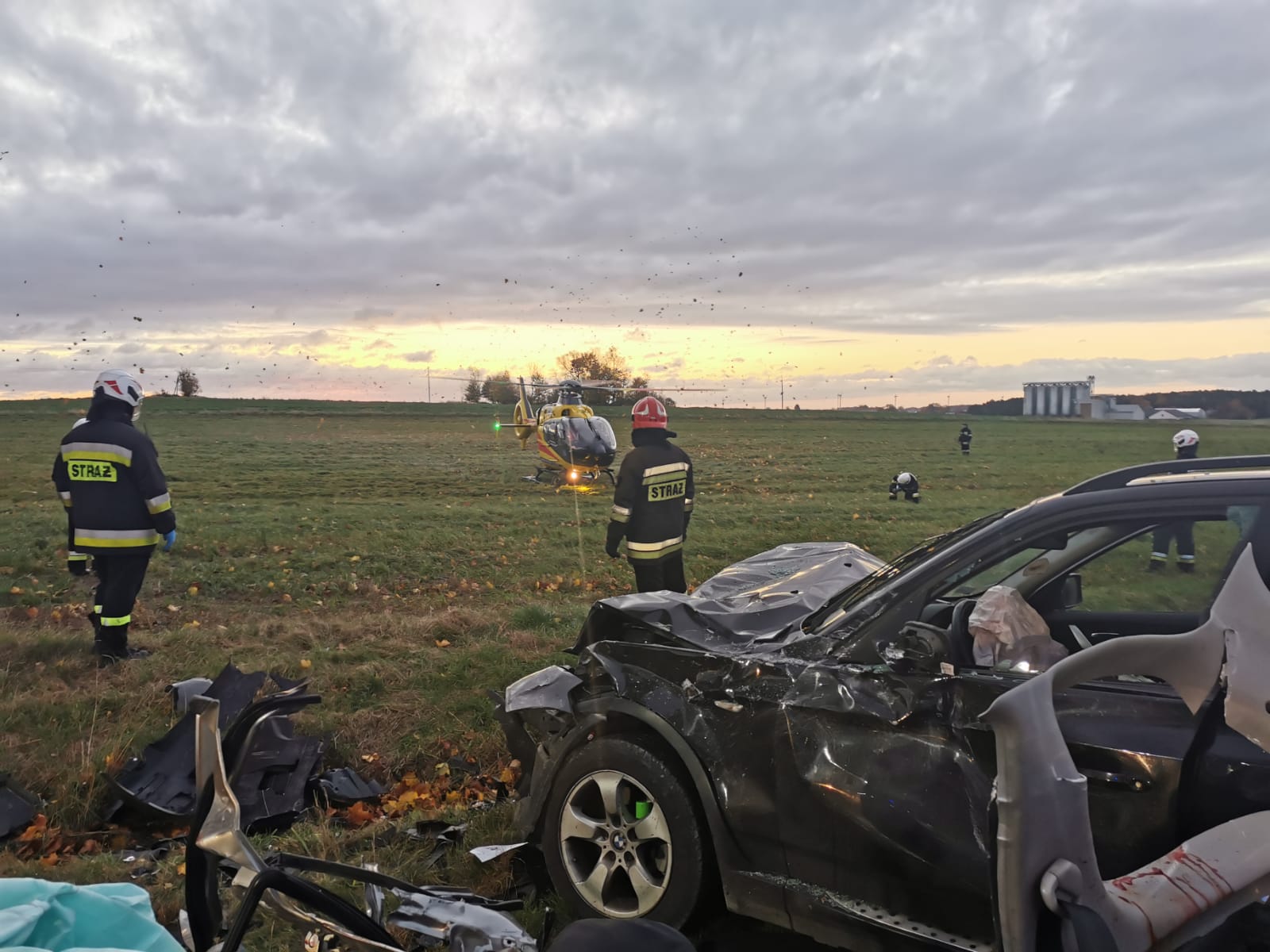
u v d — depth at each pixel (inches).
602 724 122.4
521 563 422.6
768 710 107.7
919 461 1291.8
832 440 1840.6
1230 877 56.2
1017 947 49.5
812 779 103.1
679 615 129.3
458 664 225.0
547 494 770.2
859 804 99.4
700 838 112.4
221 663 224.4
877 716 99.3
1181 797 81.1
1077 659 53.6
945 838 93.8
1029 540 100.8
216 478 864.3
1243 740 79.0
